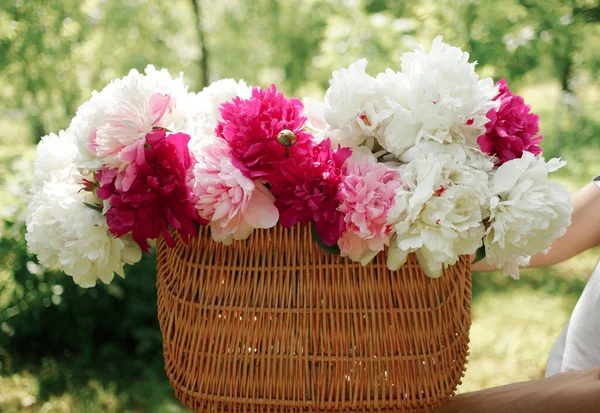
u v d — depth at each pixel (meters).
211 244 1.08
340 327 1.06
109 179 1.04
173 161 1.03
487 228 1.04
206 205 1.03
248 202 1.01
